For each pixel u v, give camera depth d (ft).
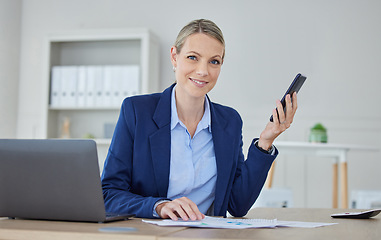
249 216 5.32
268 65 16.39
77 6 17.60
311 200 16.21
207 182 5.59
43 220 4.18
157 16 17.07
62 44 16.96
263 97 16.37
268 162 5.27
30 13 17.90
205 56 5.10
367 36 16.02
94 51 16.79
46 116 16.52
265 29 16.44
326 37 16.19
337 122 16.06
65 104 16.56
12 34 17.60
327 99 16.12
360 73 16.03
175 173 5.42
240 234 3.30
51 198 4.06
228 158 5.52
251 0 16.55
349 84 16.06
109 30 15.96
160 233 3.19
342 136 16.05
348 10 16.12
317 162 16.22
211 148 5.62
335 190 14.62
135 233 3.17
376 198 13.43
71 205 4.00
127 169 5.35
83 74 16.49
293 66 16.29
